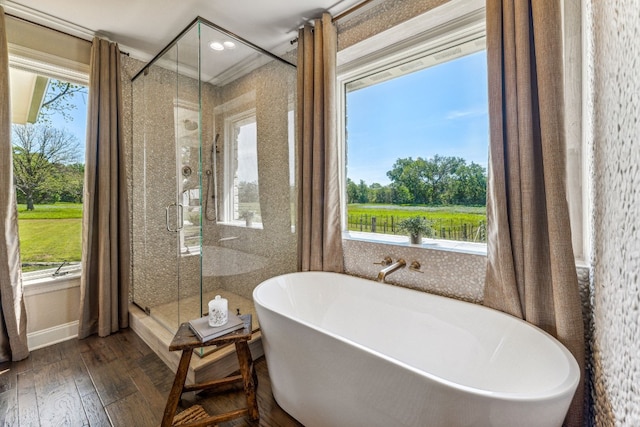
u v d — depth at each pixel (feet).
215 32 6.99
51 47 7.16
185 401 5.16
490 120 4.58
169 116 7.78
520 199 4.36
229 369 5.92
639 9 2.22
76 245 8.01
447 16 5.77
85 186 7.42
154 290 8.03
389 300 5.95
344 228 8.01
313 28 7.38
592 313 3.95
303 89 7.59
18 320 6.43
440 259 5.82
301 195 7.75
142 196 8.66
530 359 3.97
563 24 4.51
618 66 2.75
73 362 6.40
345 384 3.85
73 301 7.71
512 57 4.36
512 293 4.45
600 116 3.39
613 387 2.90
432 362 5.20
